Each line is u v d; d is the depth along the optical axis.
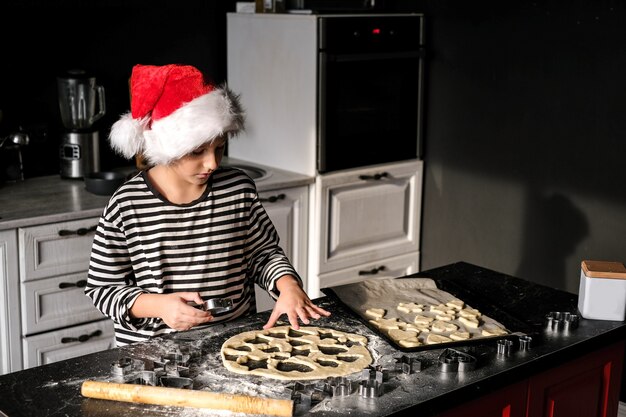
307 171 3.46
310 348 1.76
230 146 3.85
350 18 3.35
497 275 2.32
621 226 3.05
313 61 3.31
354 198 3.55
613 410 2.05
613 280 1.95
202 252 1.88
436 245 3.82
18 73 3.21
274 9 3.47
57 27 3.27
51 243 2.79
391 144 3.64
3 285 2.71
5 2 2.92
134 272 1.87
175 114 1.71
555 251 3.30
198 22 3.66
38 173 3.36
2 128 3.21
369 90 3.50
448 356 1.70
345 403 1.50
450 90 3.61
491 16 3.37
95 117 3.27
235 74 3.71
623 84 2.96
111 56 3.44
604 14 2.98
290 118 3.48
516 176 3.40
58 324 2.87
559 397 1.86
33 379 1.58
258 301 3.38
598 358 1.95
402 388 1.57
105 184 3.01
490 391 1.64
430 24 3.63
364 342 1.80
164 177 1.83
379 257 3.72
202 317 1.66
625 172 3.01
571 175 3.19
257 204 1.98
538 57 3.23
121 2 3.21
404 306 2.03
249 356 1.69
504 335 1.84
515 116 3.36
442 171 3.72
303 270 3.51
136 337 1.87
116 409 1.46
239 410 1.44
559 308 2.06
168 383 1.54
